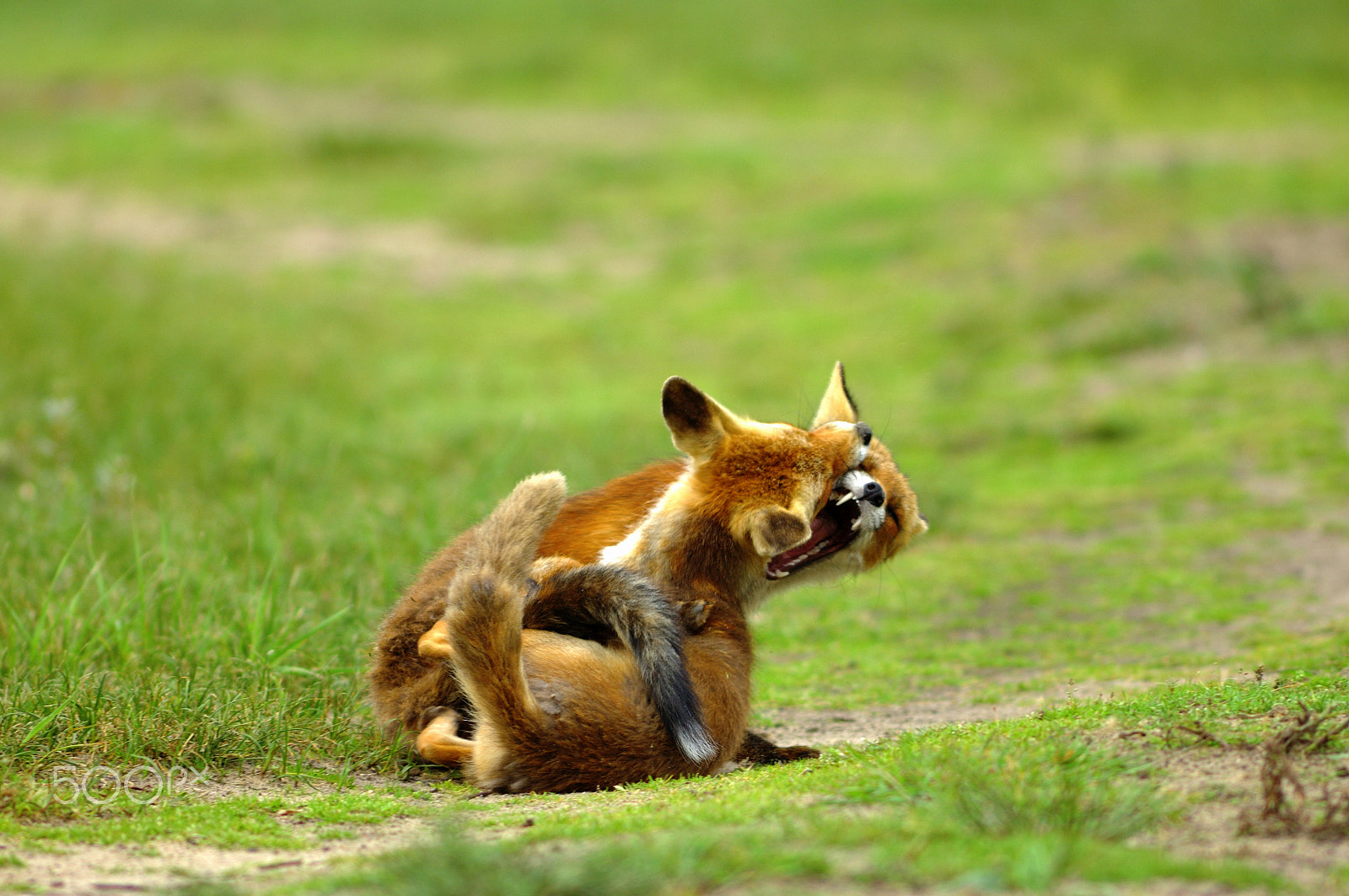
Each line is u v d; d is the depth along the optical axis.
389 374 20.44
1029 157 35.50
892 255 27.62
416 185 34.91
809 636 10.98
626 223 32.12
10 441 13.63
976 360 21.31
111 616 8.41
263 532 11.03
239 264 27.22
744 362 22.05
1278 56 47.28
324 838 5.60
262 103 41.84
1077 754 5.44
